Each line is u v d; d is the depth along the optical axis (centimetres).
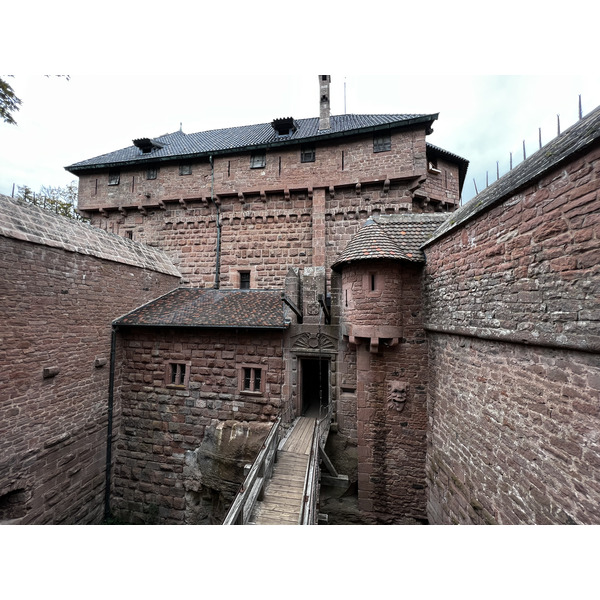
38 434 795
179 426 1048
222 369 1030
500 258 484
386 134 1223
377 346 834
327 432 923
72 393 895
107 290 1023
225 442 983
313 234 1276
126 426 1086
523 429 441
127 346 1102
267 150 1330
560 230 368
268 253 1344
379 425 866
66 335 876
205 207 1421
